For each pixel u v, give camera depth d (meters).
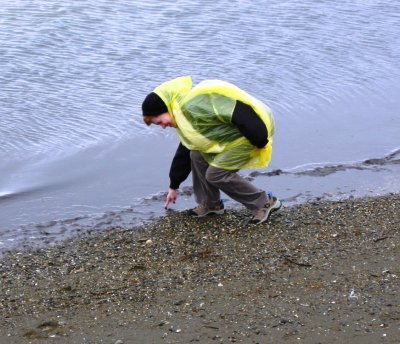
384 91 13.40
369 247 7.86
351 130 11.79
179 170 8.73
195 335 6.35
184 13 17.44
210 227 8.45
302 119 12.23
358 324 6.45
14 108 12.46
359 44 15.80
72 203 9.39
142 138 11.40
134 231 8.46
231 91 7.96
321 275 7.29
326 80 13.86
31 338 6.37
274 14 17.59
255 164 8.28
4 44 15.26
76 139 11.41
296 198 9.36
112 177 10.17
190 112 7.97
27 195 9.64
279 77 13.97
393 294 6.91
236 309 6.72
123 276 7.39
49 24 16.39
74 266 7.64
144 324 6.53
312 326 6.43
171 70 14.21
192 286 7.15
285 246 7.93
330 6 18.28
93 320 6.61
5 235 8.49
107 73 14.00
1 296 7.03
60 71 14.06
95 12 17.23
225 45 15.55
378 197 9.34
